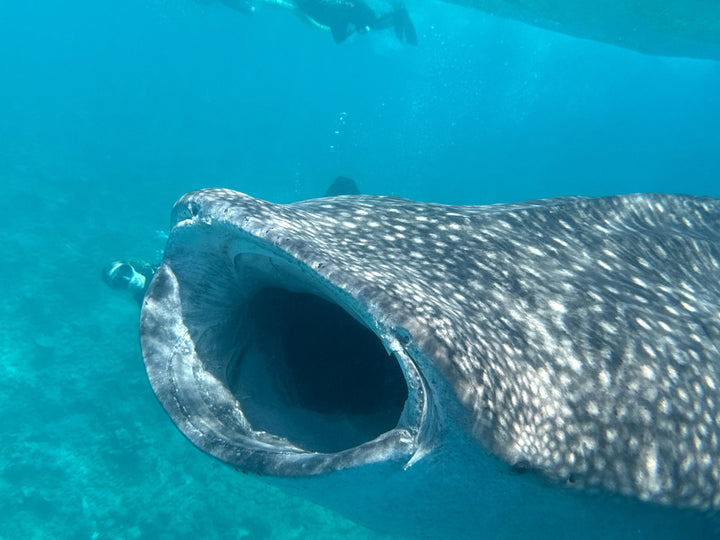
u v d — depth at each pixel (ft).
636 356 4.92
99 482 22.45
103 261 43.29
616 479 4.19
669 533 4.83
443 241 5.68
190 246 5.03
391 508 4.09
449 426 3.50
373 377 5.58
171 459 24.02
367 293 3.71
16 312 32.60
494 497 3.96
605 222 7.90
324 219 5.76
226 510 22.03
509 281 5.22
